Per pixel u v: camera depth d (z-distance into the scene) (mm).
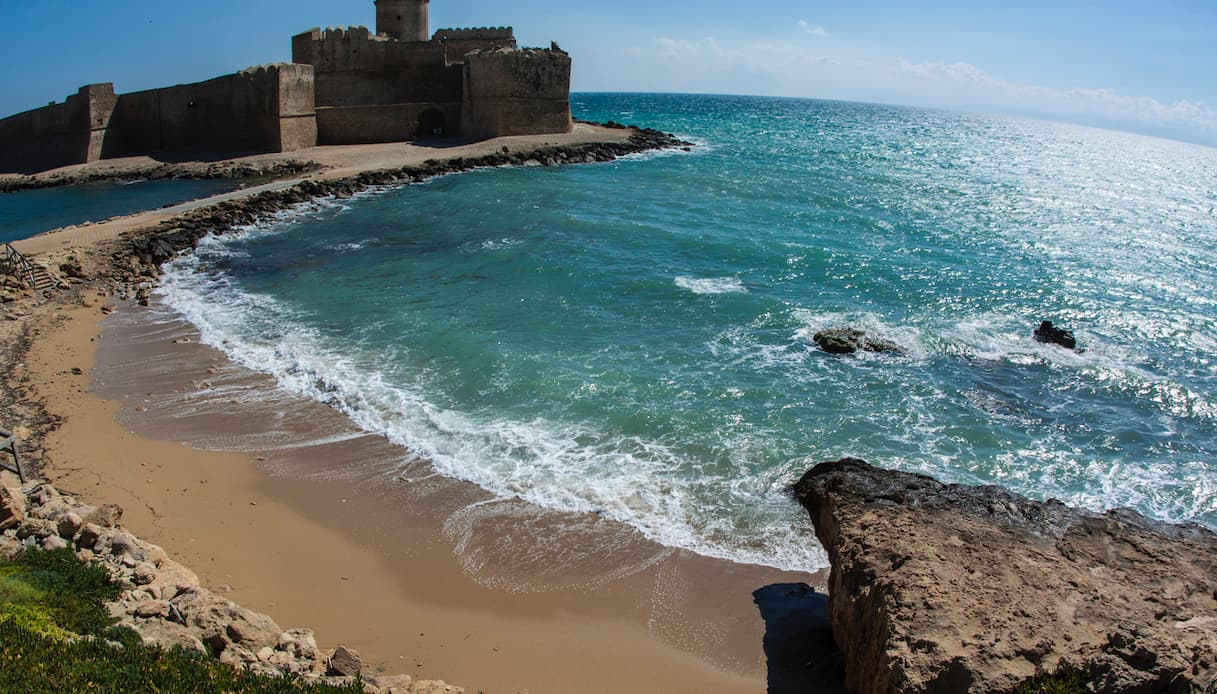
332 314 23828
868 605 9258
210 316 23734
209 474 14820
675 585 12078
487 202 41125
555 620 11297
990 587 9023
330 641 10609
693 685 10070
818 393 18844
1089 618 8562
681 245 32188
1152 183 64125
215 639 9211
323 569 12266
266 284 27047
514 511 13898
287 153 54781
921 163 67688
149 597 10062
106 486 14078
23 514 11648
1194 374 20875
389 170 48375
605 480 14891
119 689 7598
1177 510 14789
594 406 17734
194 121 57688
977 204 45688
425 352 20781
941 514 10859
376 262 29688
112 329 22609
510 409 17625
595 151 61750
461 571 12336
